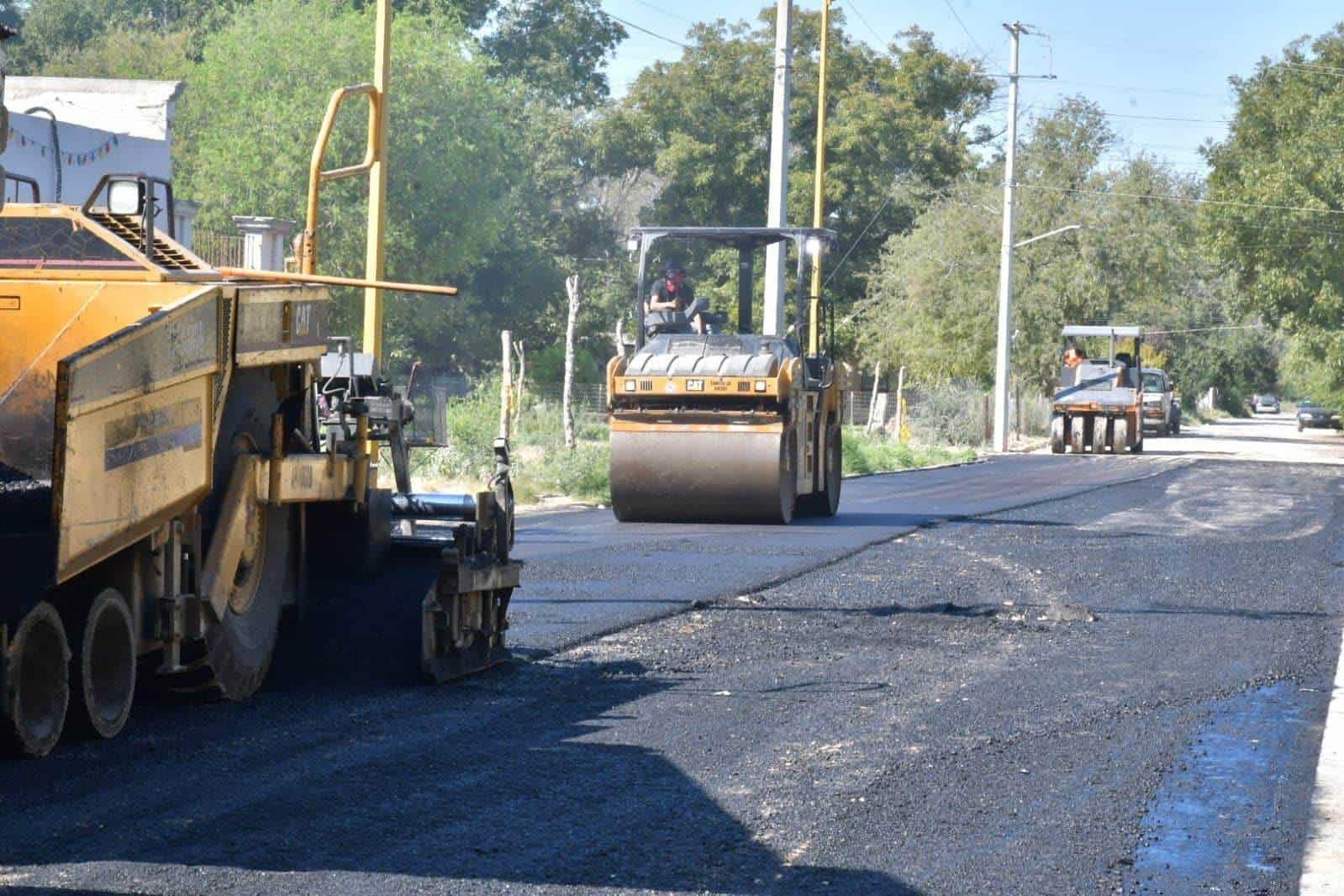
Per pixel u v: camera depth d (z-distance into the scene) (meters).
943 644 19.11
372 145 19.30
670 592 22.64
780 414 33.50
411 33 90.12
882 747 13.46
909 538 31.69
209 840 10.21
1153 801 11.98
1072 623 21.06
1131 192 105.56
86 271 13.88
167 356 12.45
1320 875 10.21
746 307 37.12
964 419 92.69
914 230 116.00
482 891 9.38
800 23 128.00
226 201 83.12
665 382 33.75
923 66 128.88
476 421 47.50
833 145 123.38
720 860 10.16
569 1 138.00
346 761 12.42
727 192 128.50
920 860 10.30
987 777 12.57
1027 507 41.16
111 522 11.80
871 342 114.38
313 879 9.49
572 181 132.88
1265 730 14.69
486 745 13.15
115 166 53.50
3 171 10.80
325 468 15.72
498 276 121.00
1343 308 93.44
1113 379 83.94
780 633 19.53
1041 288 102.75
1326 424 149.75
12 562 11.12
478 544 16.28
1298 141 95.25
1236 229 95.94
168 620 13.22
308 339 15.44
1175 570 27.38
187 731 13.22
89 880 9.32
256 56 85.25
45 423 13.12
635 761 12.75
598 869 9.88
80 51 119.88
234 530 14.06
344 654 15.97
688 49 128.38
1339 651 19.42
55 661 12.11
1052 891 9.73
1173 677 17.31
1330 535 35.12
